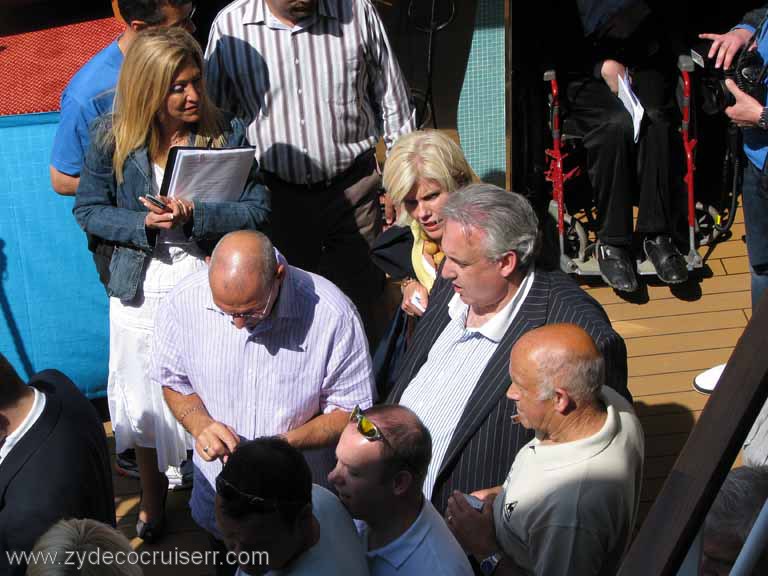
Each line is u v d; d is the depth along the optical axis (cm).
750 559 136
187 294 312
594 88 533
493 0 513
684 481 125
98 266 395
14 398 278
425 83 538
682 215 549
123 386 397
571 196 584
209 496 336
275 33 427
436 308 325
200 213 353
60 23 554
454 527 269
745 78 436
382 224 489
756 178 455
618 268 529
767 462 270
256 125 440
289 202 452
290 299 301
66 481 272
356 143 451
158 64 344
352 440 243
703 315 535
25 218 459
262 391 312
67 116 397
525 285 295
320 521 249
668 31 534
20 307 470
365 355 315
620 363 282
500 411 286
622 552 254
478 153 548
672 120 536
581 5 518
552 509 243
